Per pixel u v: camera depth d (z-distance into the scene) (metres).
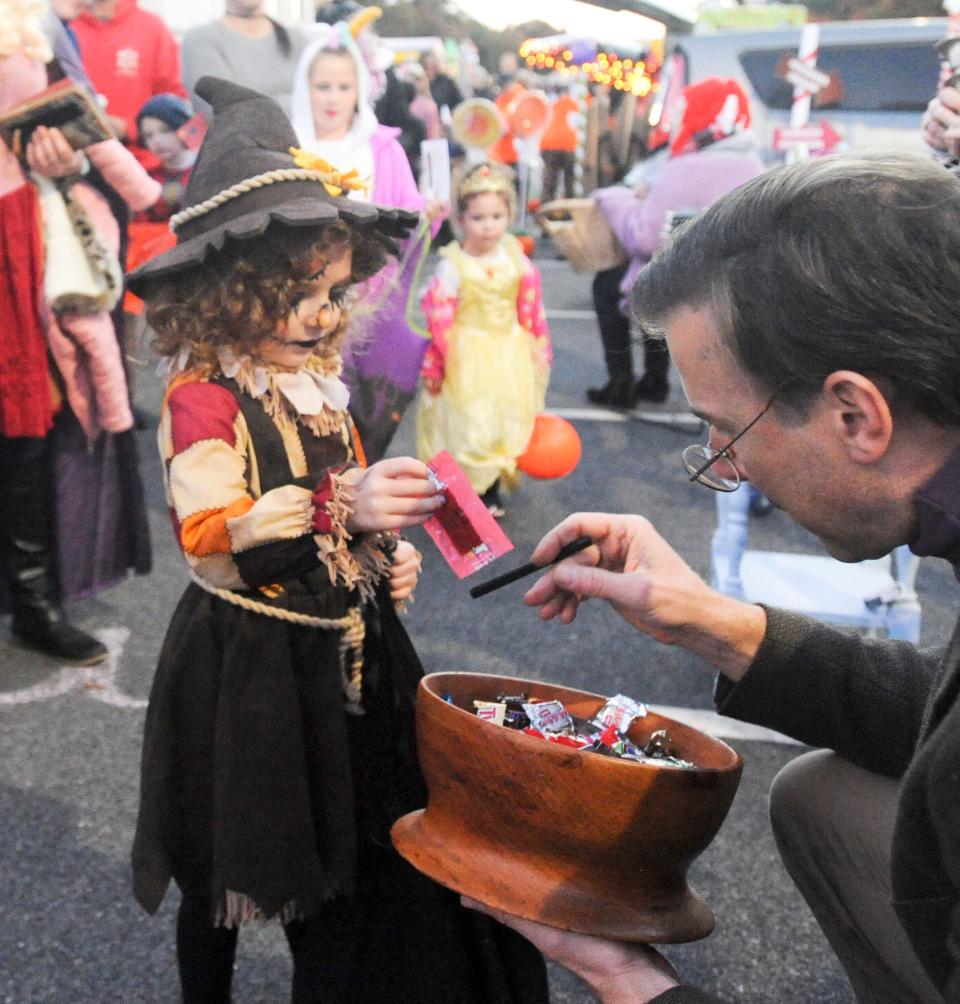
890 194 0.91
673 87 7.64
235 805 1.44
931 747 0.91
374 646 1.61
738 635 1.31
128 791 2.42
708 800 1.13
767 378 0.97
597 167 10.02
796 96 5.68
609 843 1.13
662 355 5.87
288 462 1.52
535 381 4.26
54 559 2.97
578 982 1.94
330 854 1.48
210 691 1.49
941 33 7.25
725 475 1.09
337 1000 1.56
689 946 2.03
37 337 2.73
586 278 9.62
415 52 8.59
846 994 1.93
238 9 3.87
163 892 1.49
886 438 0.93
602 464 5.01
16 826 2.28
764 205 0.96
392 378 3.62
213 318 1.48
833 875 1.37
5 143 2.61
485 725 1.16
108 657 3.04
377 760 1.61
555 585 1.36
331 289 1.57
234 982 1.88
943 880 0.93
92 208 2.77
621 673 3.09
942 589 3.83
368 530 1.43
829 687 1.31
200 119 3.97
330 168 1.57
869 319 0.89
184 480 1.44
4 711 2.73
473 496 1.43
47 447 2.89
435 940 1.56
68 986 1.85
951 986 0.92
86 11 4.06
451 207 4.20
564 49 10.43
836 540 1.05
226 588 1.48
